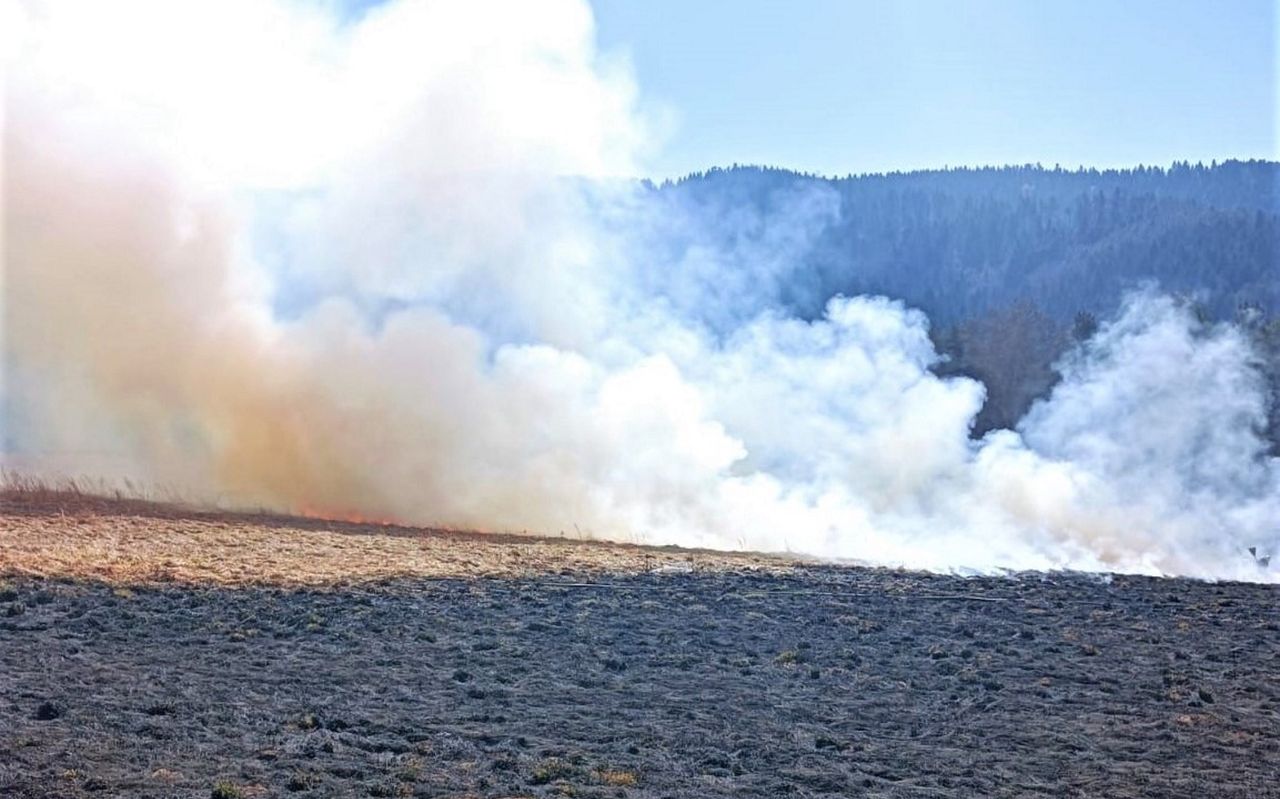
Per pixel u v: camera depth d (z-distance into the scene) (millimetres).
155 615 21297
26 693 16531
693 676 19484
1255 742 17172
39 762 14016
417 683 18297
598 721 16938
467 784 14094
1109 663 21125
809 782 14930
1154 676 20438
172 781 13656
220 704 16672
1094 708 18594
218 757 14570
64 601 21734
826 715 17781
